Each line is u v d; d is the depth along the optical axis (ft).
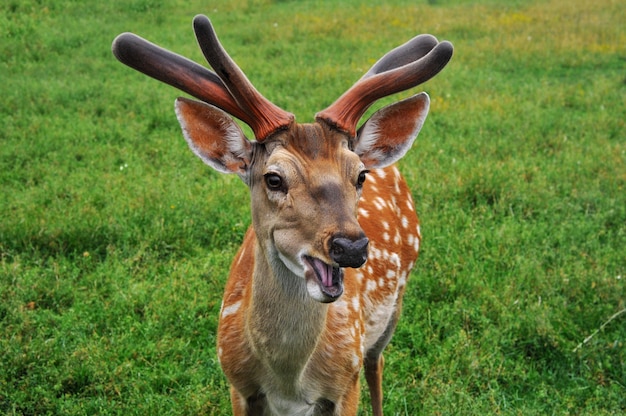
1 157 24.43
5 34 39.63
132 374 14.82
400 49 11.34
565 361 15.99
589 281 18.13
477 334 16.66
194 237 20.12
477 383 15.14
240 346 11.01
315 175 9.30
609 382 15.48
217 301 17.20
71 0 48.26
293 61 38.45
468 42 43.83
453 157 25.52
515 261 19.15
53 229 19.26
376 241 13.19
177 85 10.14
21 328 15.67
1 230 19.22
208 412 14.12
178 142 26.68
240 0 53.67
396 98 32.91
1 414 13.60
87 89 31.71
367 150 10.69
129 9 48.78
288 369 10.54
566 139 27.81
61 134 26.48
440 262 18.98
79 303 16.71
